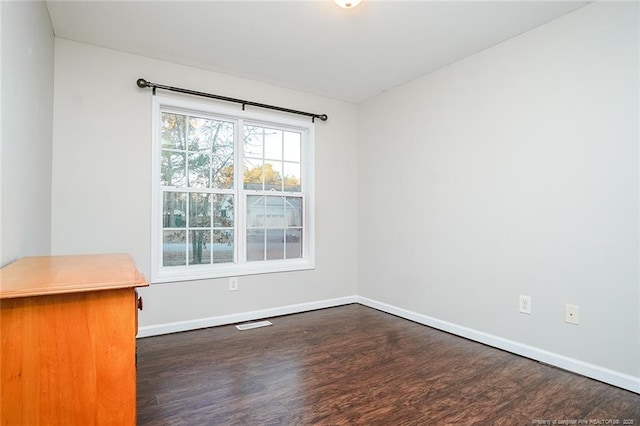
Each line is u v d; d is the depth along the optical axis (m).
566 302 2.28
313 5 2.20
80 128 2.65
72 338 1.07
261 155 3.60
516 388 2.03
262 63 3.04
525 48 2.51
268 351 2.59
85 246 2.66
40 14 2.04
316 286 3.83
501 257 2.65
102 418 1.11
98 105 2.72
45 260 1.61
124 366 1.13
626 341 2.02
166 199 3.07
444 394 1.96
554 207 2.34
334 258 3.98
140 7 2.21
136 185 2.86
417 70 3.19
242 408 1.80
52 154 2.52
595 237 2.15
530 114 2.47
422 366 2.33
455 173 3.00
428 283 3.24
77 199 2.63
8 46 1.41
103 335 1.11
